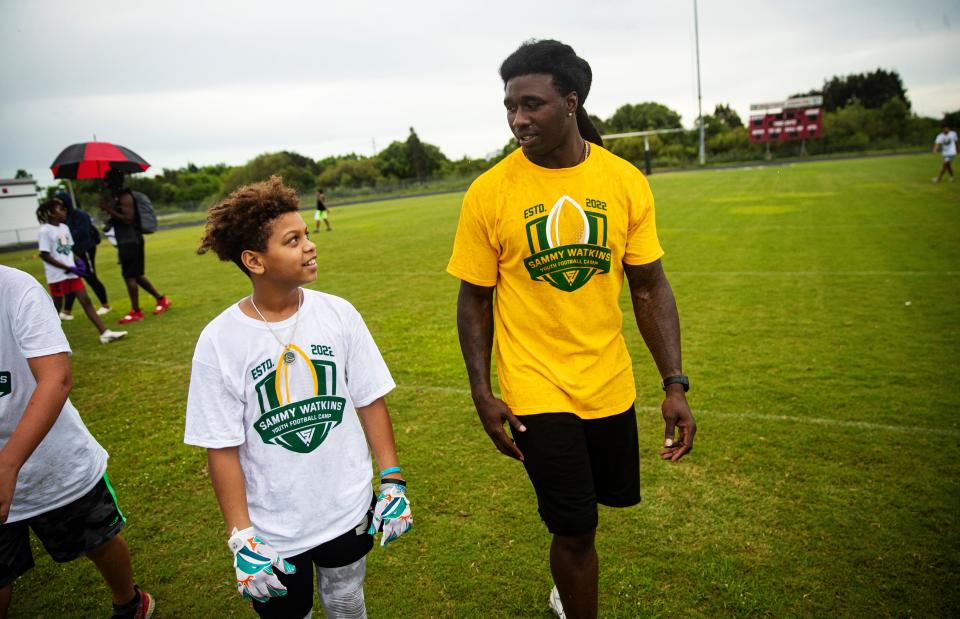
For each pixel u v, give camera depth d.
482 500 3.26
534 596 2.54
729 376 4.72
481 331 2.19
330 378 1.88
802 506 3.02
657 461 3.53
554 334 2.09
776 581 2.51
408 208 28.67
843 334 5.57
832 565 2.59
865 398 4.19
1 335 2.03
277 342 1.80
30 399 2.01
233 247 1.75
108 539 2.40
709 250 10.22
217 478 1.76
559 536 2.12
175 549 3.06
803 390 4.38
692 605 2.42
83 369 6.18
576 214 2.01
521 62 1.91
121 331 7.72
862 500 3.04
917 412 3.94
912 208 13.38
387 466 1.99
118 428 4.62
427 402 4.62
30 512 2.21
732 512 3.00
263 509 1.84
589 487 2.08
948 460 3.35
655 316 2.21
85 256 8.75
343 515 1.90
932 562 2.57
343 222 23.02
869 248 9.42
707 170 42.88
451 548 2.87
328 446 1.88
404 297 8.42
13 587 2.89
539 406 2.05
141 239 8.23
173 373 5.91
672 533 2.87
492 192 2.05
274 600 1.88
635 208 2.10
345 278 10.13
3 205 40.88
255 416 1.80
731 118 80.00
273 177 1.81
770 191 20.42
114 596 2.53
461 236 2.14
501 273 2.16
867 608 2.34
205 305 9.08
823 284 7.46
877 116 54.59
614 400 2.14
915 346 5.14
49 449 2.20
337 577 1.97
